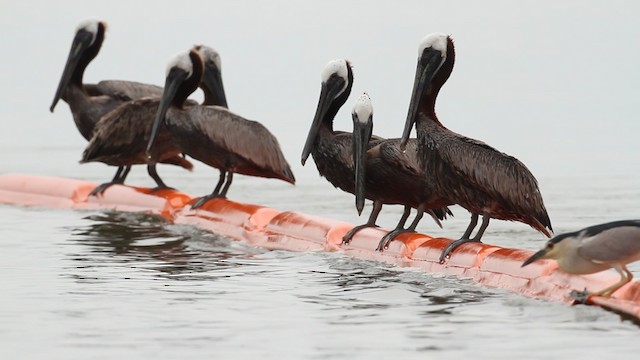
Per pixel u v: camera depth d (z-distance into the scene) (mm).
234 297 12859
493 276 13359
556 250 11562
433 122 14242
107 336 11148
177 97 18359
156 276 14023
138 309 12219
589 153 27312
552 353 10555
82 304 12477
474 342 10938
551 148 28359
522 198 13305
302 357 10445
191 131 17766
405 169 14523
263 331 11344
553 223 17969
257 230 16734
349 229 15859
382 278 13898
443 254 14047
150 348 10727
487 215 13891
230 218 17281
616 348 10680
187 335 11188
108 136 18844
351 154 15211
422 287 13344
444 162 13852
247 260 15188
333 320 11805
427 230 17672
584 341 10914
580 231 11531
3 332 11289
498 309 12234
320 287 13383
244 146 17438
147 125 18844
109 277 13945
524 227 17734
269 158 17406
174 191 19125
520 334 11203
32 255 15438
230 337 11133
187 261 15086
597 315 11867
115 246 16188
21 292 13031
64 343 10898
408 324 11625
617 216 18516
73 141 31031
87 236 17016
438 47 14547
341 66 15891
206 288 13328
